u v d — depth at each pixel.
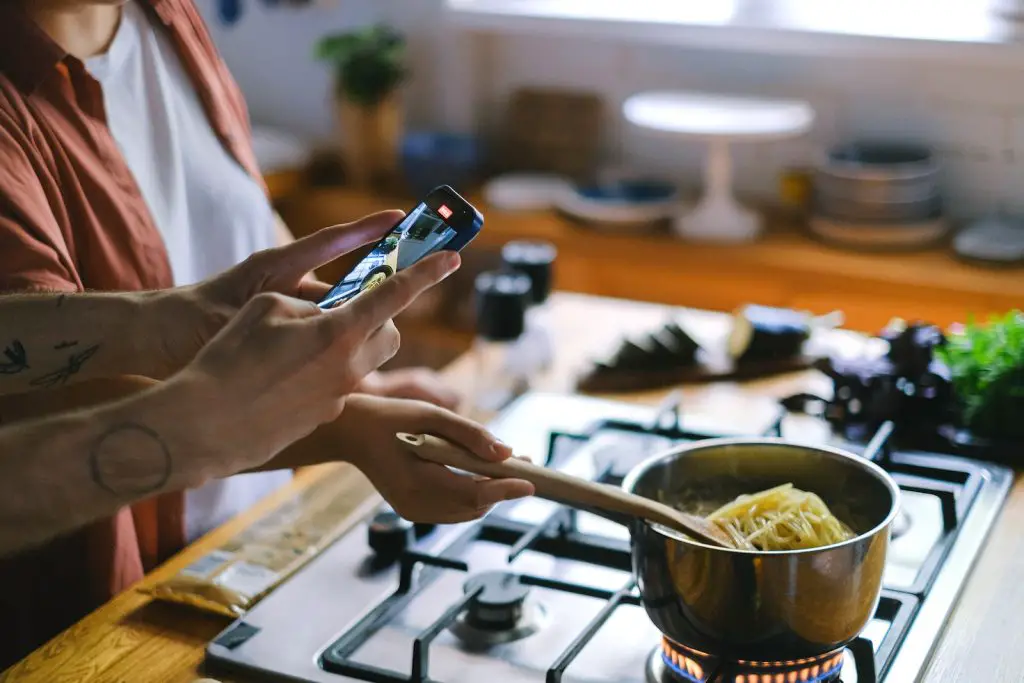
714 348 1.62
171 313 0.89
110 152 1.19
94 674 0.94
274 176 2.85
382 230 0.92
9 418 1.08
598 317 1.77
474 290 2.63
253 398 0.73
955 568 1.05
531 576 1.02
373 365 0.78
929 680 0.90
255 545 1.12
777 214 2.71
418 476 0.94
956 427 1.32
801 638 0.82
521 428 1.38
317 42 3.08
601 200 2.66
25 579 1.16
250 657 0.94
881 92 2.60
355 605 1.02
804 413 1.41
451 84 2.96
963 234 2.43
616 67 2.83
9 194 1.00
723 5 2.77
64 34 1.21
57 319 0.89
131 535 1.21
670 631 0.86
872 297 2.37
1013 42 2.36
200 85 1.37
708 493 1.01
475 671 0.93
